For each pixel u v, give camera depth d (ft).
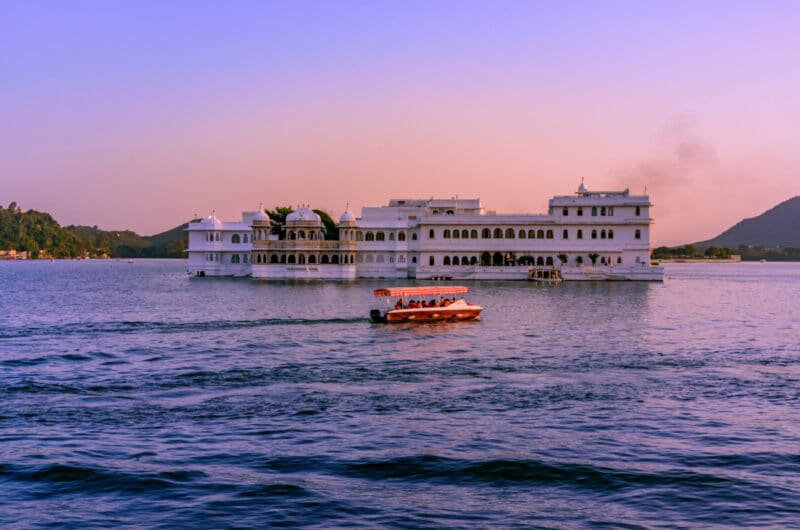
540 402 133.49
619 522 82.64
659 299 360.69
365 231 531.09
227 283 487.61
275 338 210.79
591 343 203.62
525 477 95.71
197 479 94.48
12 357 176.45
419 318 249.96
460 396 138.00
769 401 134.72
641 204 510.58
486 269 507.30
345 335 217.97
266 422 120.06
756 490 91.45
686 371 162.40
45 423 119.24
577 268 499.92
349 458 102.37
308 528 80.94
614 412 126.62
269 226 531.50
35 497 89.15
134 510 85.35
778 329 239.71
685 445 108.37
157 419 121.70
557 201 518.37
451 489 92.07
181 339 207.82
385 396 137.90
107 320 255.09
